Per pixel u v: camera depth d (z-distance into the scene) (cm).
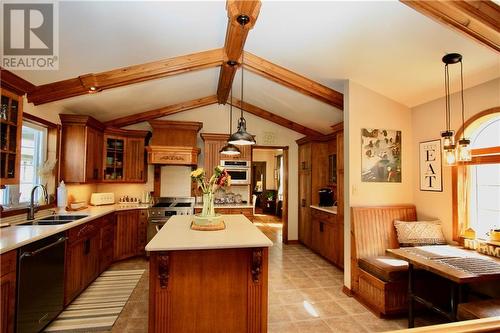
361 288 314
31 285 220
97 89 326
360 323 268
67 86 315
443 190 325
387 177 356
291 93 436
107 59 289
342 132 423
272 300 318
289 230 603
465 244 285
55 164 366
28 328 216
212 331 226
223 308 228
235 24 227
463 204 306
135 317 272
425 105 350
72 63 279
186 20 246
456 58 257
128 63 311
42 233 233
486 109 281
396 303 277
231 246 210
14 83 267
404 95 349
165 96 461
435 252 266
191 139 518
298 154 614
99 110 429
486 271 212
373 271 296
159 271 214
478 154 293
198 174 274
